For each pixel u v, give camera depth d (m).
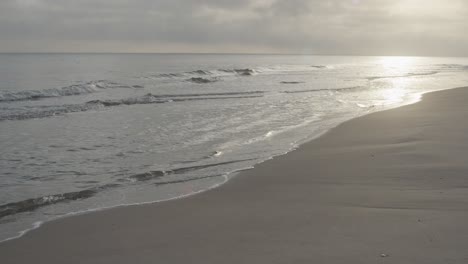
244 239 5.65
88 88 29.91
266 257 5.02
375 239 5.39
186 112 19.86
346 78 48.22
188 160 10.89
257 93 29.14
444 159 9.75
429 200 6.95
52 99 24.86
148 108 21.27
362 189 7.84
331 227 5.92
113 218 6.74
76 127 15.90
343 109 21.00
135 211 7.07
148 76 44.66
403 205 6.76
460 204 6.70
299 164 10.16
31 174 9.68
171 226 6.30
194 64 88.50
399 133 13.42
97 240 5.83
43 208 7.34
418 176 8.45
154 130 15.27
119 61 105.94
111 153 11.73
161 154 11.59
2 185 8.84
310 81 42.12
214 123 16.80
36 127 15.91
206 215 6.76
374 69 78.88
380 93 29.45
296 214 6.59
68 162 10.78
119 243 5.70
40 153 11.75
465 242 5.21
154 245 5.59
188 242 5.64
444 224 5.83
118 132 14.90
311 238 5.54
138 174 9.42
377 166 9.45
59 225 6.45
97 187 8.58
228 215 6.72
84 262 5.13
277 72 61.88
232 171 9.66
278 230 5.91
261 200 7.49
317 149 11.85
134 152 11.85
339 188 8.01
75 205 7.50
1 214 7.01
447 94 26.27
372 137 13.15
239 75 51.56
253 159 10.84
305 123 16.67
